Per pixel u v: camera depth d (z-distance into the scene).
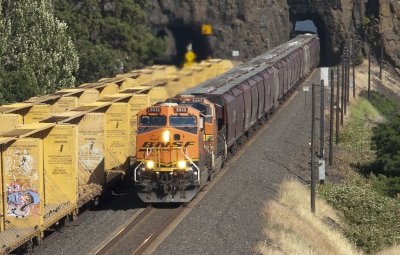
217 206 81.12
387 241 98.88
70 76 158.00
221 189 89.81
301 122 163.12
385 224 105.25
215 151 90.31
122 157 88.62
